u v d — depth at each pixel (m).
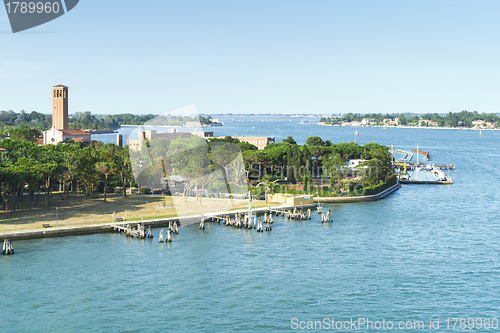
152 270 99.62
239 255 111.75
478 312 80.38
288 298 85.19
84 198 182.00
